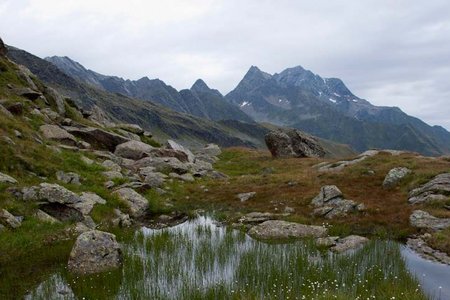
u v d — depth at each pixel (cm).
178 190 4709
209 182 5122
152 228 3356
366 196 3981
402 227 3212
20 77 6750
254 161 7856
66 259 2388
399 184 4103
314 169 5956
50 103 6931
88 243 2336
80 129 6119
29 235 2603
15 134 4131
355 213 3581
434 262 2488
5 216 2678
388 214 3484
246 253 2547
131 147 6106
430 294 1952
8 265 2255
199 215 3859
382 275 2156
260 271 2184
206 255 2511
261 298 1858
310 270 2197
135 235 2980
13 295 1884
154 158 5716
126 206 3659
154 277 2138
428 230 3034
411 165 4575
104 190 3784
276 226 3259
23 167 3591
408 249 2773
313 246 2739
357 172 4678
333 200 3859
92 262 2261
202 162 7219
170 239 2878
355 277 2116
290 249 2661
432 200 3494
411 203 3631
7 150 3628
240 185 4834
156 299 1839
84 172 4203
